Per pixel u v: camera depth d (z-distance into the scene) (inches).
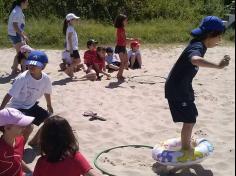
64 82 362.6
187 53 181.0
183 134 192.5
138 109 291.0
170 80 188.1
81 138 238.2
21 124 154.9
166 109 289.9
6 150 155.1
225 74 395.5
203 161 207.5
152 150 206.4
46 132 131.0
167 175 195.0
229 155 214.5
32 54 212.5
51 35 578.2
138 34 599.5
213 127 254.4
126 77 381.7
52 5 743.1
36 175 134.4
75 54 381.4
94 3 759.7
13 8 372.2
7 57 479.2
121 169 200.8
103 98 316.5
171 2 786.8
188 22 729.6
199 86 353.4
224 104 301.7
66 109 289.0
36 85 212.1
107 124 260.7
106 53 411.5
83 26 624.4
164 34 609.3
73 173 132.5
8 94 208.7
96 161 209.6
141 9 759.1
